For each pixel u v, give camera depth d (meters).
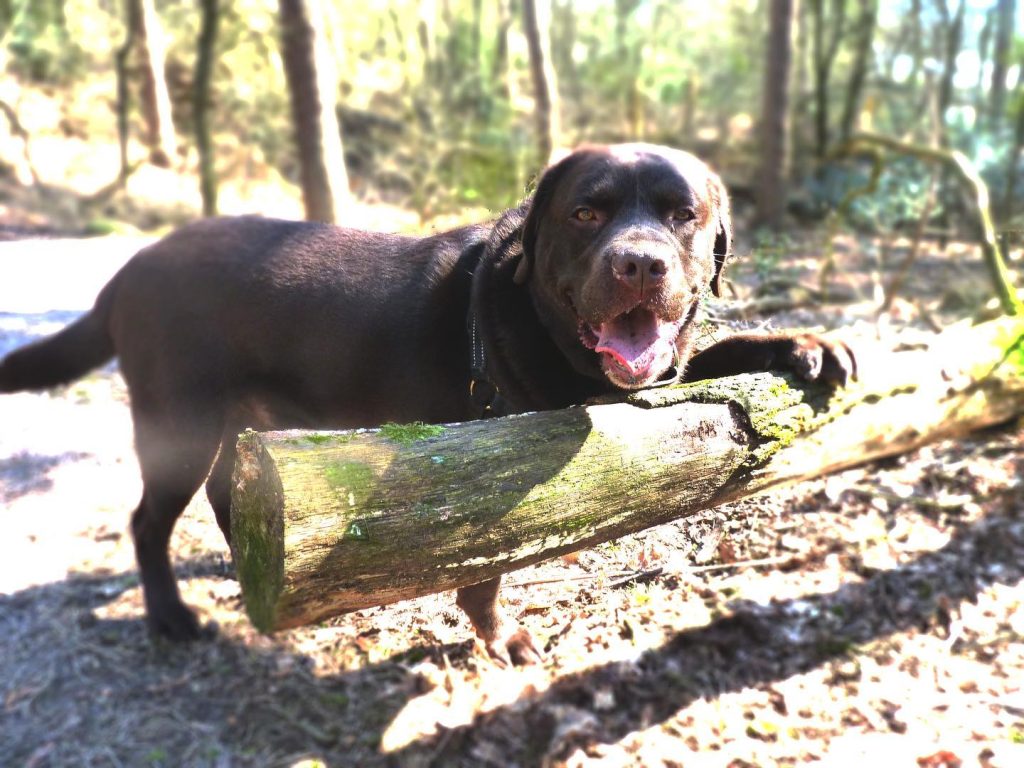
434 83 5.37
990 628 0.95
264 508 0.54
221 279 0.87
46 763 0.77
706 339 0.93
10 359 0.97
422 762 0.79
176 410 0.89
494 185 3.35
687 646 0.92
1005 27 4.66
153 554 0.95
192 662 0.91
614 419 0.68
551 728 0.83
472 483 0.60
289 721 0.83
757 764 0.79
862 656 0.92
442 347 0.83
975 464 1.24
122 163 4.05
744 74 5.86
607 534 0.69
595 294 0.69
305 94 2.41
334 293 0.85
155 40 4.45
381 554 0.56
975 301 1.92
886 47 6.60
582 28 7.94
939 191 2.97
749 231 3.68
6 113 3.96
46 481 1.25
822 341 0.78
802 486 1.20
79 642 0.93
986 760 0.78
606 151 0.76
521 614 0.98
